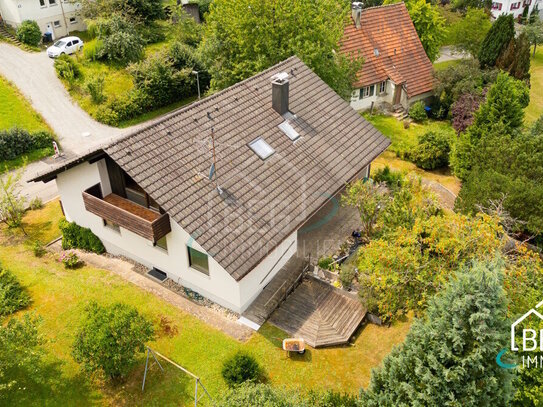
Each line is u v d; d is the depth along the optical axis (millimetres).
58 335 19562
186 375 18250
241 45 33406
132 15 49125
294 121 25172
